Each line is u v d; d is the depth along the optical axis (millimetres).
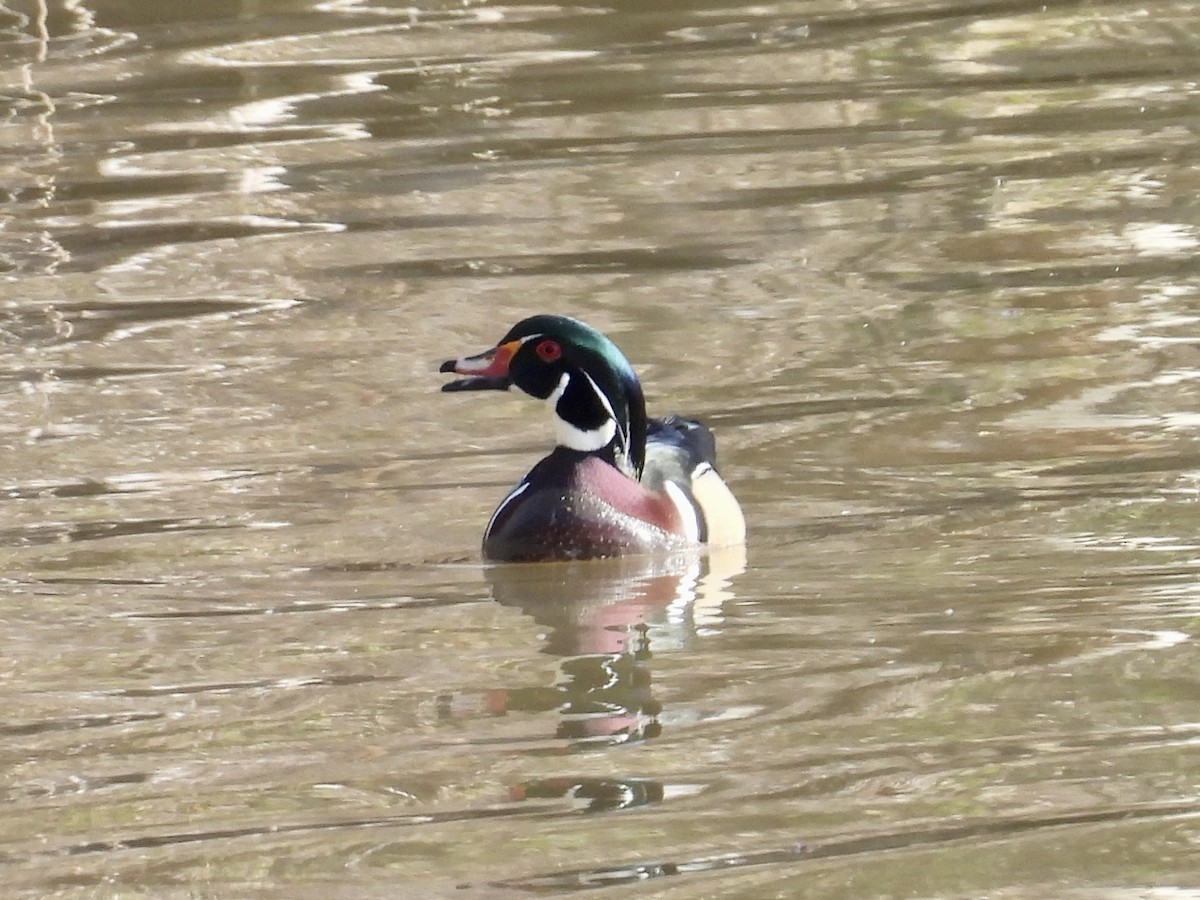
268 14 27375
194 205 20359
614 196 20172
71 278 18500
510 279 18031
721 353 16219
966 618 11211
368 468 14164
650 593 11906
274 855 8570
